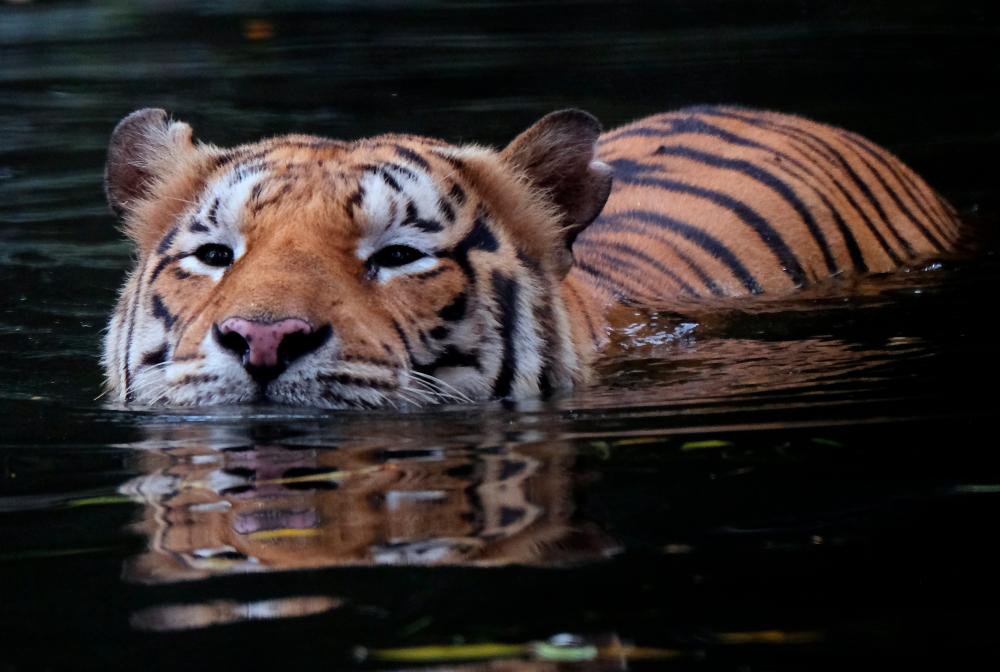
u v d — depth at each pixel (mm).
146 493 7551
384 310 8992
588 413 9086
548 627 5844
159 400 9156
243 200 9258
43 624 5949
